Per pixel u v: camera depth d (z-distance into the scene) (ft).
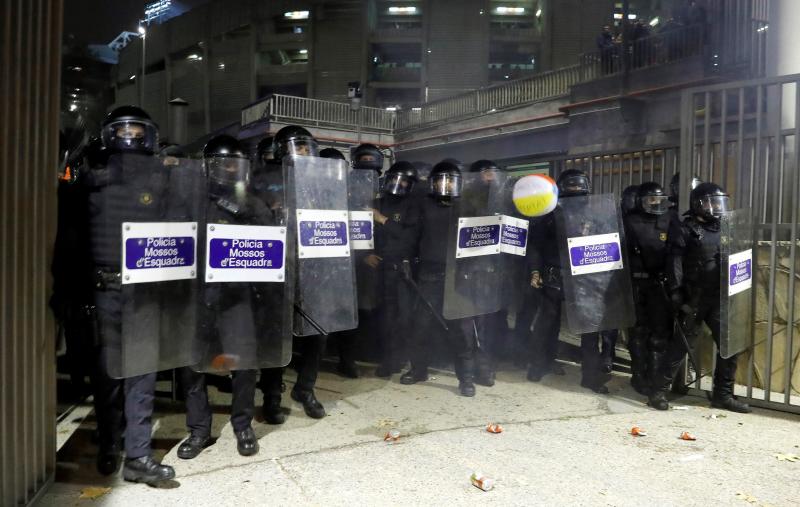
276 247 12.48
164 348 11.21
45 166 9.85
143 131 10.88
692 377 18.54
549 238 18.74
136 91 171.94
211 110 147.33
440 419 15.25
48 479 10.41
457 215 16.94
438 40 118.83
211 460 12.38
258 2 134.82
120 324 10.80
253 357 12.29
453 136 67.97
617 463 12.53
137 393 11.10
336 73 128.26
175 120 70.79
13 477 9.05
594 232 17.35
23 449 9.40
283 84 137.18
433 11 118.52
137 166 10.75
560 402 16.96
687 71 39.93
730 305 15.79
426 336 18.66
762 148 18.98
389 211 18.78
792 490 11.35
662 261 16.99
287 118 71.41
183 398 16.39
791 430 14.84
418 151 74.54
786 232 18.17
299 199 13.66
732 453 13.20
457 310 16.89
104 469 11.53
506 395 17.56
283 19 134.31
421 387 18.29
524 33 119.34
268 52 139.13
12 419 8.99
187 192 11.42
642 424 15.16
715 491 11.25
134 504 10.36
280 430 14.28
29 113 9.25
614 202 17.51
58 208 10.48
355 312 14.71
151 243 10.91
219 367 12.01
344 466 12.14
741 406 16.25
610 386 18.88
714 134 29.55
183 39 153.28
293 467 12.06
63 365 18.98
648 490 11.26
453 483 11.42
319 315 14.07
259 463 12.24
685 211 17.81
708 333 18.44
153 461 11.28
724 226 15.69
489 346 20.65
